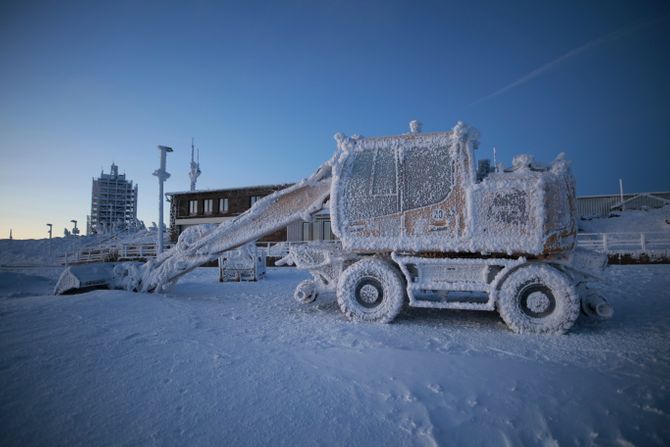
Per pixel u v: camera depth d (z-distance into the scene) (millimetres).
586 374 3707
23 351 4188
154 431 2605
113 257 30781
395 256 6492
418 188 6566
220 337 5152
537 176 6051
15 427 2613
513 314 5801
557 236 5852
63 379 3445
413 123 7262
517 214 6023
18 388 3229
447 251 6316
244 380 3504
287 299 9391
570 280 5793
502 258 6297
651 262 16578
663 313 6984
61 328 5238
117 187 117688
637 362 4199
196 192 34188
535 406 3045
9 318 5781
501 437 2654
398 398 3166
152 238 43000
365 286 6590
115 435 2547
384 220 6633
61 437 2508
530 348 4859
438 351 4664
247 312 7418
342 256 7348
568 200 5992
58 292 8977
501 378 3588
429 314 7406
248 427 2686
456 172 6441
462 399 3160
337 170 7039
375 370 3789
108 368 3744
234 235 8781
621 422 2842
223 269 14461
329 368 3846
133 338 4863
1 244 51531
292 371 3750
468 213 6203
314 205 8109
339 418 2834
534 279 5801
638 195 34594
